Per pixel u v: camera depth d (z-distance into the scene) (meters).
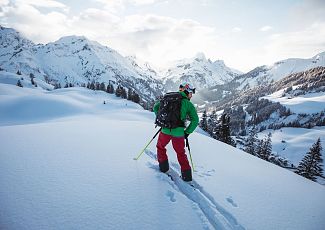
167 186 5.03
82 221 3.65
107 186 4.67
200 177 5.93
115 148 6.87
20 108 92.19
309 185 7.12
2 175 4.55
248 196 5.37
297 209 5.25
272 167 8.34
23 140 6.65
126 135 8.58
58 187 4.41
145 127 10.61
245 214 4.66
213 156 7.99
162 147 5.61
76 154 6.03
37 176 4.69
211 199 5.02
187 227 3.94
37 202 3.92
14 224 3.39
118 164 5.73
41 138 7.04
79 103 113.38
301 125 197.38
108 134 8.41
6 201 3.83
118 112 105.00
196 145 9.20
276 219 4.70
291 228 4.50
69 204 3.98
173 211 4.25
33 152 5.82
